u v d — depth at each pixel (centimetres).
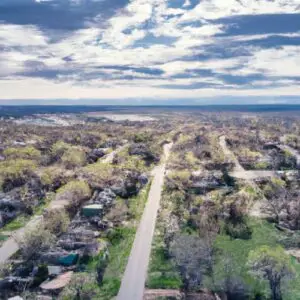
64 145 16762
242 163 14200
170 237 7231
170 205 9438
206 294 5556
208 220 8075
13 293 5647
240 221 8319
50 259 6506
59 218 7844
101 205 9081
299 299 5469
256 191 10488
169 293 5584
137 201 9812
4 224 8300
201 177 11825
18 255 6738
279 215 8562
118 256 6775
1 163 12781
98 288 5744
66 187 9925
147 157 15450
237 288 5616
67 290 5666
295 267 6275
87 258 6631
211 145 18100
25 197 9812
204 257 6375
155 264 6450
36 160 14175
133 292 5622
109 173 11956
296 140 19750
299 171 12731
